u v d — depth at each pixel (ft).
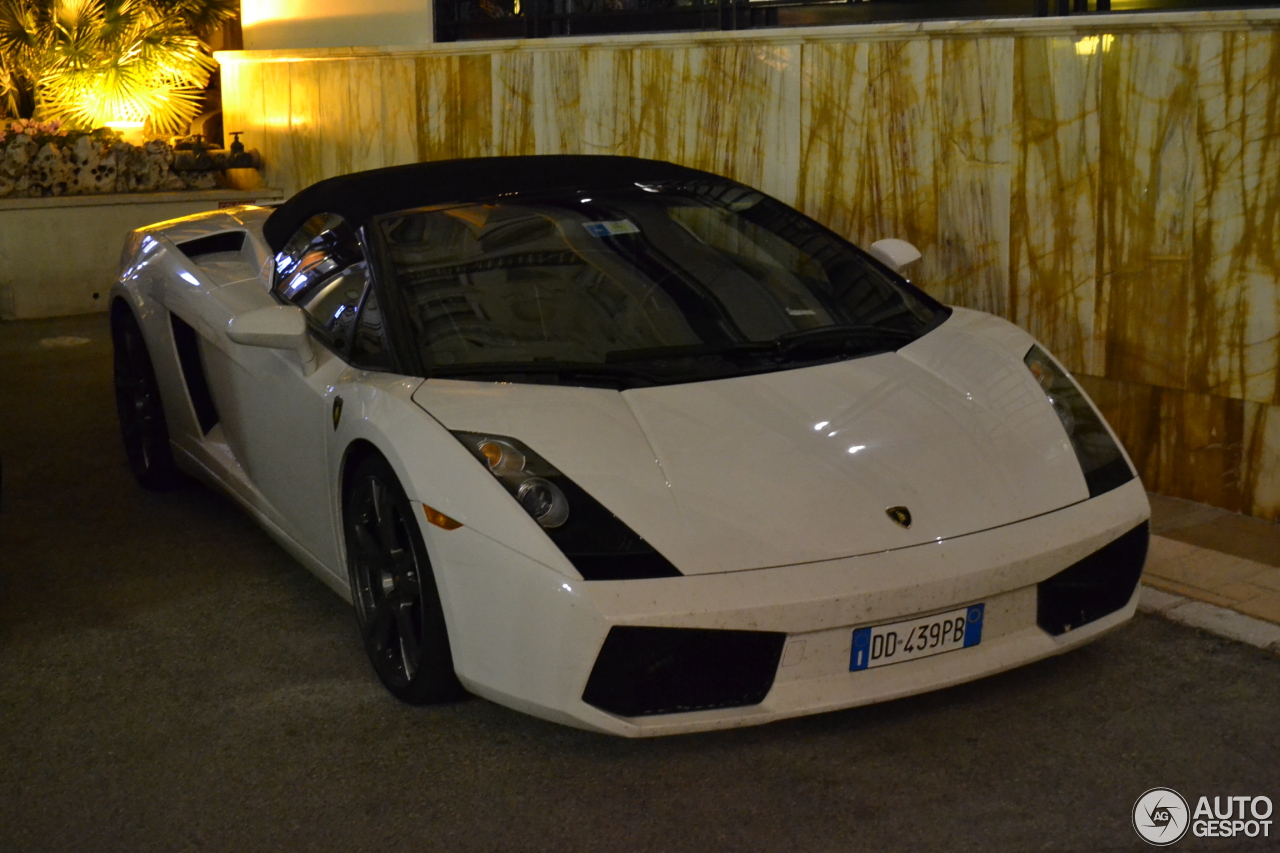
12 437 17.72
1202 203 13.02
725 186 12.61
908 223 16.40
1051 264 14.65
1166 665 9.79
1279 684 9.46
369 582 9.84
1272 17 12.12
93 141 27.58
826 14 19.45
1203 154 12.92
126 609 11.71
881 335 10.43
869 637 8.02
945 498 8.49
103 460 16.58
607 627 7.68
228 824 8.11
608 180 12.33
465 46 22.76
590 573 7.80
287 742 9.11
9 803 8.46
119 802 8.42
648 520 8.05
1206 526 12.89
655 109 19.89
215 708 9.68
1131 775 8.27
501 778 8.51
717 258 11.19
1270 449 12.86
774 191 18.31
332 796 8.38
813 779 8.34
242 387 11.94
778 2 20.07
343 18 27.30
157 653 10.73
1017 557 8.28
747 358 9.90
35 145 26.63
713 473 8.41
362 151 25.55
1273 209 12.44
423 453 8.66
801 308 10.73
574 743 8.91
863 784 8.26
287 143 27.48
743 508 8.18
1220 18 12.50
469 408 8.98
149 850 7.87
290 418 10.89
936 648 8.23
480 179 12.18
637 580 7.76
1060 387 10.08
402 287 10.40
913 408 9.29
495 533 8.12
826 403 9.24
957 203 15.69
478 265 10.69
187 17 33.60
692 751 8.74
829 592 7.82
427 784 8.48
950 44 15.35
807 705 7.96
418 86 23.89
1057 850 7.50
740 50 18.33
